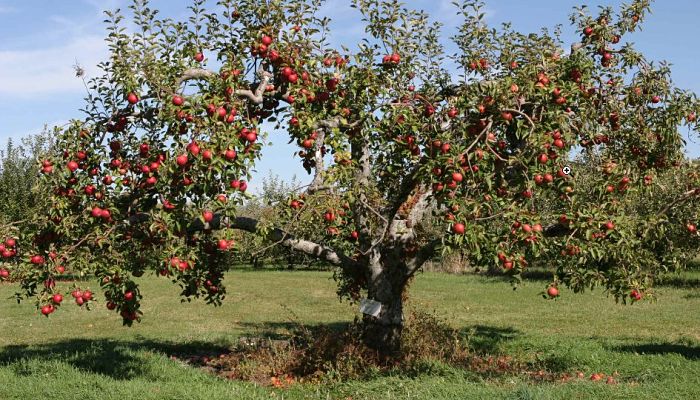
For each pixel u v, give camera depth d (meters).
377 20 8.76
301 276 34.22
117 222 7.49
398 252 9.74
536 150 6.96
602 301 21.12
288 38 7.87
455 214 6.90
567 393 7.58
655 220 7.82
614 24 8.96
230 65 7.73
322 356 9.56
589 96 8.30
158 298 22.89
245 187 6.96
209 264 9.62
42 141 32.00
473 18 9.25
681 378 8.80
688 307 19.17
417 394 7.70
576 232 7.51
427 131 8.02
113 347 11.92
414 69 9.26
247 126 7.38
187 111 6.93
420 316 11.64
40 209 7.40
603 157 9.02
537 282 27.91
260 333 14.73
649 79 8.86
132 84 7.16
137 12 7.50
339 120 8.34
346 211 8.82
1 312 18.73
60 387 8.38
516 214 6.92
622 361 10.45
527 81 7.28
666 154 9.13
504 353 11.41
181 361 10.94
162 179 6.74
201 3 8.09
